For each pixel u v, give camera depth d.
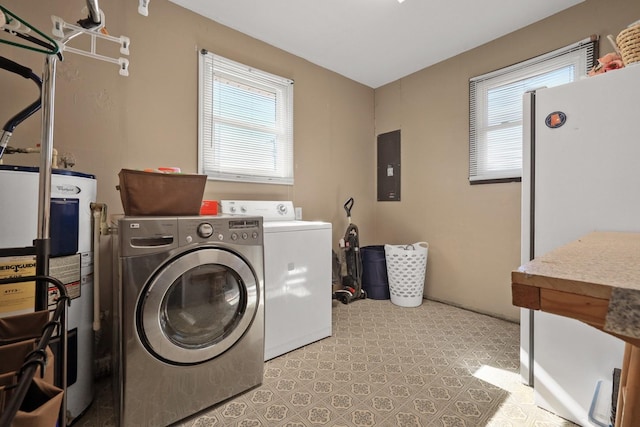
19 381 0.53
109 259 1.85
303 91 2.96
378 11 2.25
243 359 1.58
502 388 1.59
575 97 1.37
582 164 1.35
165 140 2.12
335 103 3.24
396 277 2.95
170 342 1.34
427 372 1.75
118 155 1.93
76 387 1.39
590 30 2.12
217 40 2.37
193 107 2.26
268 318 1.92
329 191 3.19
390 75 3.33
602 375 1.27
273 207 2.54
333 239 3.23
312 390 1.59
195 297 1.47
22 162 1.61
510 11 2.25
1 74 1.57
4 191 1.19
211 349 1.46
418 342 2.15
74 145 1.78
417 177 3.23
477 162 2.74
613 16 2.02
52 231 1.30
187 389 1.39
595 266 0.48
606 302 0.37
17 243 1.21
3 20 0.75
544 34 2.33
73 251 1.39
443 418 1.37
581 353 1.32
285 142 2.83
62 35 1.03
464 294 2.85
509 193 2.54
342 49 2.79
